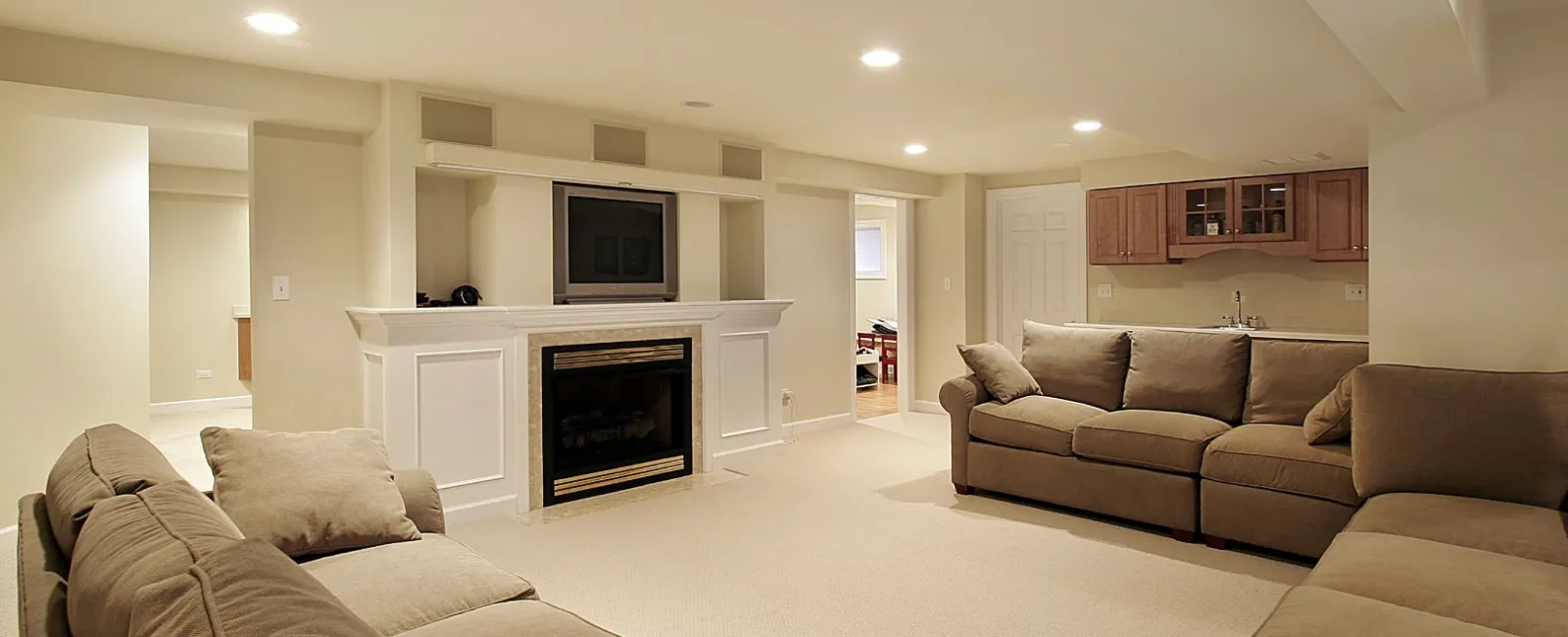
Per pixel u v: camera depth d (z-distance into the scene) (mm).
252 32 3020
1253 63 2756
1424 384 2781
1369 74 2840
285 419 3756
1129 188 5961
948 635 2605
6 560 3232
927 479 4652
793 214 6055
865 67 3533
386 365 3582
